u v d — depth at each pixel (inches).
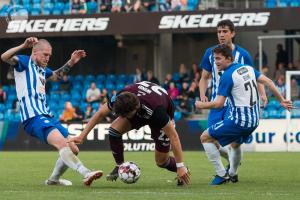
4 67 2472.9
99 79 2320.4
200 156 1571.1
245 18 2082.9
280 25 2068.2
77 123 1921.8
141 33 2140.7
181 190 796.6
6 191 792.3
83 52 885.8
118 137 829.8
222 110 920.3
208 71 960.9
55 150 1929.1
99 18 2151.8
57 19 2159.2
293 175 1049.5
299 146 1814.7
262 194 754.8
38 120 820.6
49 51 842.8
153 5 2223.2
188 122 1871.3
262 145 1824.6
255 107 851.4
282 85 2059.5
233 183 898.7
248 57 938.7
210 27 2102.6
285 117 1988.2
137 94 768.9
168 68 2428.6
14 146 1947.6
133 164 821.2
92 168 1250.0
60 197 720.3
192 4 2193.7
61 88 2297.0
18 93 833.5
